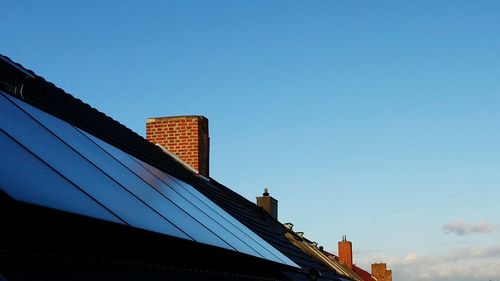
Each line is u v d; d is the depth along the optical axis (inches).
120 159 309.4
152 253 260.7
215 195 562.3
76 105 430.0
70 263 194.4
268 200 968.3
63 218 177.2
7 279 157.6
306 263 615.5
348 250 1743.4
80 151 252.7
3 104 237.1
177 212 286.0
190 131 662.5
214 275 303.3
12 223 185.5
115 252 229.5
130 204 232.5
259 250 349.1
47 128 247.9
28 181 172.9
